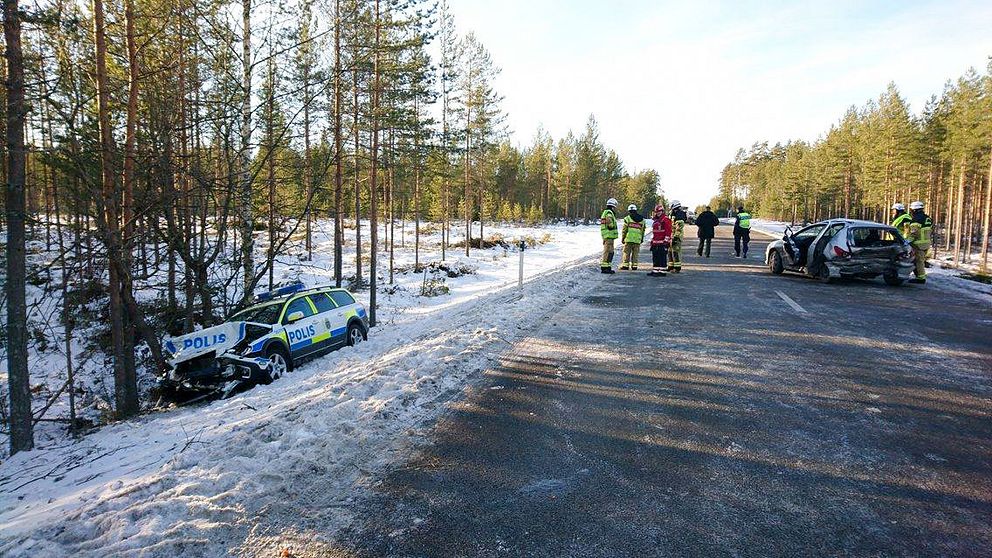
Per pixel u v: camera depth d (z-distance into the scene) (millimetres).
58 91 9070
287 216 12781
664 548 2904
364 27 17016
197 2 10844
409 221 56406
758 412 4844
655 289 12594
